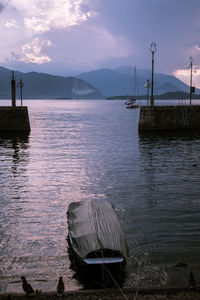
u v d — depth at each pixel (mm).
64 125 100938
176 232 20266
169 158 44375
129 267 16344
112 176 34625
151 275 15656
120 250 15562
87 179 33406
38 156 46438
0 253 17641
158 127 69625
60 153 49156
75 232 17047
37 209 24375
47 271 16016
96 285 14906
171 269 16141
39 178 33781
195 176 34344
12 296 12250
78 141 63094
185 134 68188
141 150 51188
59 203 25812
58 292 12258
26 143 59219
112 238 16156
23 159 44062
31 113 176500
